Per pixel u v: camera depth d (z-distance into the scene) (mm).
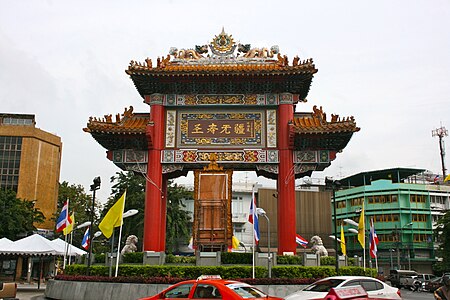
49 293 29828
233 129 32062
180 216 67312
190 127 32250
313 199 85438
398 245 79688
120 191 66562
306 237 83000
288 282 26781
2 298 24703
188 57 33219
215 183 30953
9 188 83438
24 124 90062
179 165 31703
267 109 32344
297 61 31484
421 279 59156
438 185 87375
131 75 31391
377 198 85500
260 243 79000
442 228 64000
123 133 31141
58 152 91750
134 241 32125
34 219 73375
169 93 32625
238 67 32031
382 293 19250
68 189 94875
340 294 11539
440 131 96750
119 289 26656
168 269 27500
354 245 87000
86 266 29750
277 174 31641
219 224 30250
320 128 30391
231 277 27172
